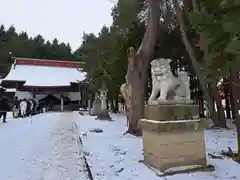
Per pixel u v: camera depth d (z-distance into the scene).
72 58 63.91
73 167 5.13
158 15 8.84
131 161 5.22
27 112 21.84
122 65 16.48
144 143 5.08
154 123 4.45
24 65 43.94
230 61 3.88
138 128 9.16
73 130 11.53
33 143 7.98
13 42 59.97
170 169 4.26
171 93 4.68
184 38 9.75
